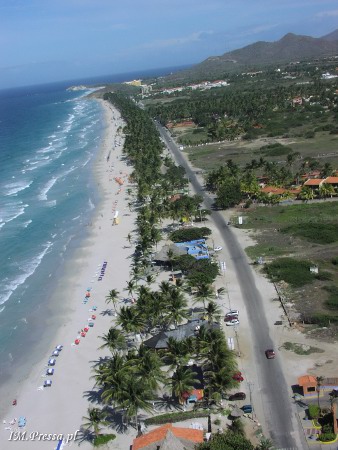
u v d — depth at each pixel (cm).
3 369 8538
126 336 8831
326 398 6819
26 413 7350
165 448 5812
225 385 6694
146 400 6656
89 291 10944
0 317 10238
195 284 9906
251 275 10881
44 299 10800
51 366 8394
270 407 6775
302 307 9288
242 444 5756
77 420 7056
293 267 10838
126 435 6619
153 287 10675
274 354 7906
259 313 9288
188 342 7412
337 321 8612
